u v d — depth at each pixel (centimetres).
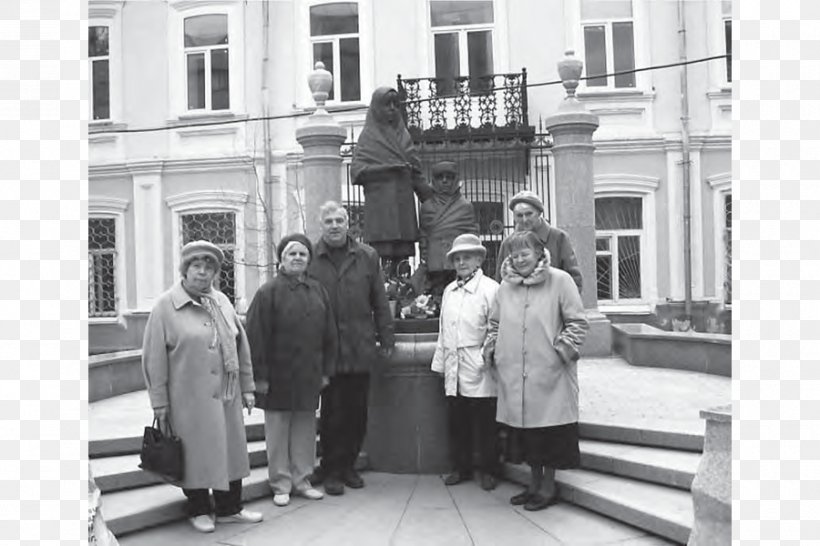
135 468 523
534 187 1320
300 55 1451
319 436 591
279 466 524
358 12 1441
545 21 1416
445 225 633
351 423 550
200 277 459
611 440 579
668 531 438
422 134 1307
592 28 1422
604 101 1403
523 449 537
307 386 509
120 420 653
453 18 1431
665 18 1402
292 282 513
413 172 638
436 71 1434
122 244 1480
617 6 1416
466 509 508
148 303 1468
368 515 498
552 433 500
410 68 1430
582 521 481
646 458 527
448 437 591
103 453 561
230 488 482
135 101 1487
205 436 452
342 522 486
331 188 995
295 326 507
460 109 1355
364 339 540
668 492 490
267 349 507
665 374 848
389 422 597
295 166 1438
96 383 774
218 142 1466
